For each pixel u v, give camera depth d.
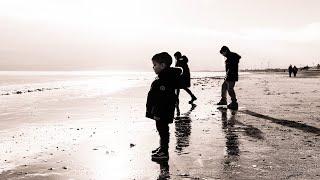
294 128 8.34
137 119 10.44
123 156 5.86
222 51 12.27
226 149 6.24
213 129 8.29
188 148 6.36
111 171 4.98
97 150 6.36
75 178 4.68
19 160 5.71
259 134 7.62
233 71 12.25
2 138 7.74
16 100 19.34
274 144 6.62
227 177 4.62
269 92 21.44
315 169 4.97
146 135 7.78
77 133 8.21
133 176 4.72
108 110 13.00
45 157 5.89
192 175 4.73
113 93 22.92
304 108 12.52
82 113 12.24
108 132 8.25
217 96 18.97
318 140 6.97
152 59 5.84
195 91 23.92
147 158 5.71
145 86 34.38
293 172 4.83
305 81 41.41
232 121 9.52
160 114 5.67
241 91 22.67
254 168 5.04
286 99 16.30
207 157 5.70
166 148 5.70
